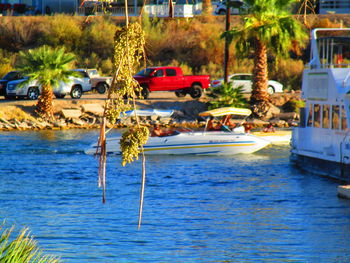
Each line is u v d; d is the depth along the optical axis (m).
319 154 93.38
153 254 53.41
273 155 116.25
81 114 163.38
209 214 68.75
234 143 116.75
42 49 162.12
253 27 160.00
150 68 174.50
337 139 88.94
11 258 26.94
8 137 135.62
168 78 174.25
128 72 17.95
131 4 134.88
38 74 159.00
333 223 63.78
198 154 116.81
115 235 59.75
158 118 164.38
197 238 58.84
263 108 166.50
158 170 98.81
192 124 162.88
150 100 174.25
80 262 50.59
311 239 57.91
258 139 117.75
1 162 102.75
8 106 159.38
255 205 73.12
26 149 117.25
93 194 79.81
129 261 51.12
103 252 53.88
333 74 89.88
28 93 167.75
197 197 77.94
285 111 171.25
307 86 98.69
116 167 101.94
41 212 69.31
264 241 57.44
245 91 187.88
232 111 119.06
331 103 90.31
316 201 74.81
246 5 161.62
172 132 118.50
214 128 120.88
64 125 156.62
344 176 87.06
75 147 120.94
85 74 178.75
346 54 97.19
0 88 169.75
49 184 85.88
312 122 96.69
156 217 67.44
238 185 85.94
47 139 132.62
